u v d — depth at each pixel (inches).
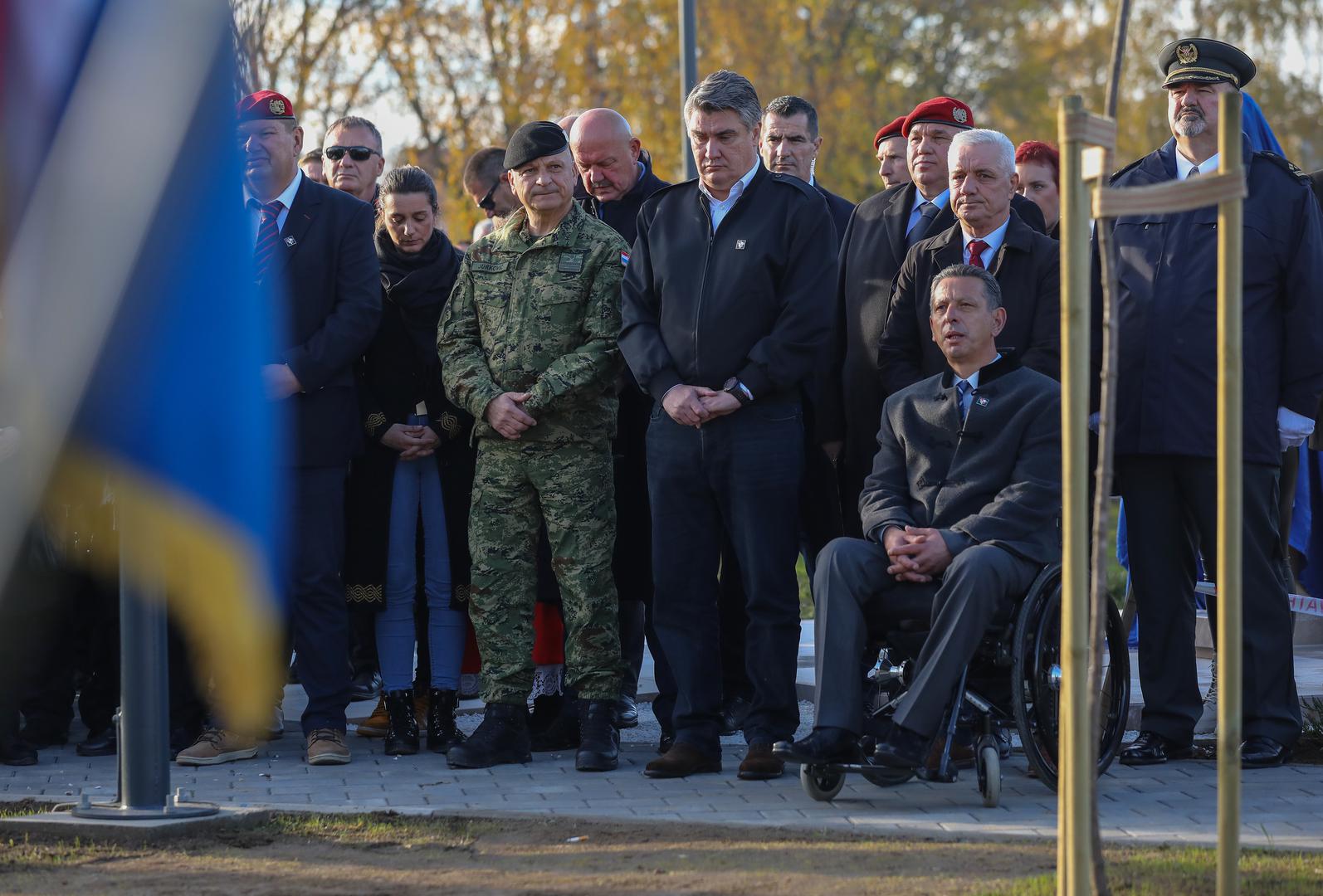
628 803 337.4
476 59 1659.7
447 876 262.7
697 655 378.0
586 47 1679.4
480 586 396.8
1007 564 327.3
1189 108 377.7
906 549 335.3
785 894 245.3
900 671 343.6
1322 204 426.3
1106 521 199.3
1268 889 242.2
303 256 400.2
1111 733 347.9
